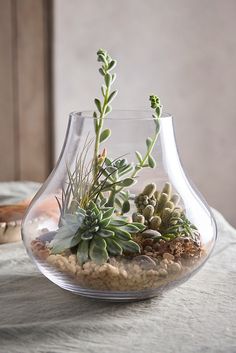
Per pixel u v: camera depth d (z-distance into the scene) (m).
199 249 0.80
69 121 0.82
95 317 0.77
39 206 0.82
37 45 2.04
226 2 2.12
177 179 0.82
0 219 1.05
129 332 0.73
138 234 0.78
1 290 0.86
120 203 0.79
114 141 0.79
